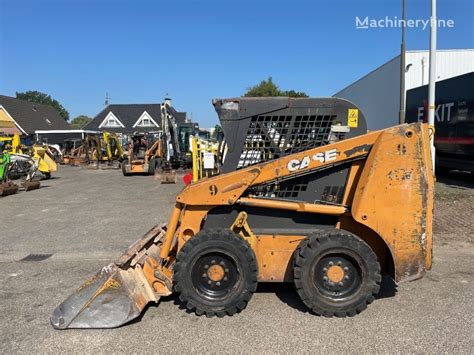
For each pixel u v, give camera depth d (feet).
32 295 15.89
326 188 14.24
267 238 14.24
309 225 14.40
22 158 55.36
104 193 45.16
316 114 14.28
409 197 13.09
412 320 13.14
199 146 30.40
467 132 42.42
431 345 11.64
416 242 13.20
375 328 12.66
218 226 14.58
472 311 13.70
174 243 15.12
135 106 211.61
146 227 27.09
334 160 13.57
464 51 74.90
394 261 13.24
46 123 182.80
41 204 37.83
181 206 14.33
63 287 16.70
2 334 12.81
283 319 13.37
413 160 12.98
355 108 14.19
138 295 13.55
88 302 13.14
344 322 13.09
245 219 14.07
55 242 23.63
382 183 13.07
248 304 14.51
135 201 38.63
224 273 13.67
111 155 96.78
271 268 14.35
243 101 14.44
